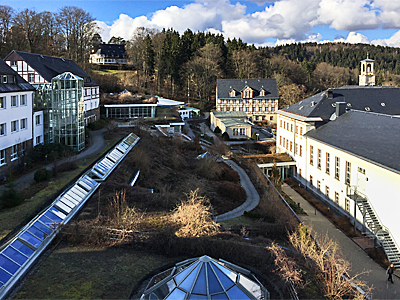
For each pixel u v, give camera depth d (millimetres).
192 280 14633
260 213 29734
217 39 129000
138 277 17938
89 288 16734
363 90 53656
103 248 20391
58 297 15930
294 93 105750
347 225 34156
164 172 38562
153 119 65500
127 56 125688
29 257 18266
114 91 82875
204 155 46719
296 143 51625
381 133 35500
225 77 120875
